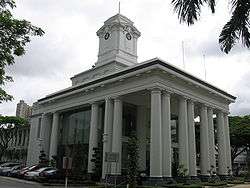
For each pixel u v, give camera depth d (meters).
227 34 14.24
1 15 12.04
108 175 31.52
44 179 31.17
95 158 35.00
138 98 37.41
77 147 40.84
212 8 13.48
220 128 40.47
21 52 12.80
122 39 43.31
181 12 13.38
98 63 44.34
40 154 44.12
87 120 41.19
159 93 30.42
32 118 51.38
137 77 32.16
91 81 37.47
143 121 40.50
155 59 30.33
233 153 58.91
